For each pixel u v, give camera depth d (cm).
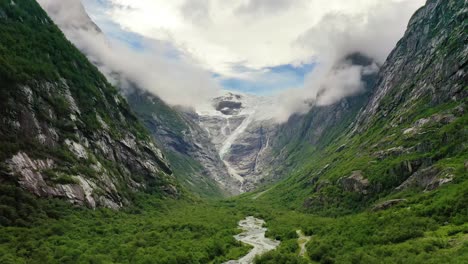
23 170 12800
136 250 11488
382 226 11788
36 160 13600
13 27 17675
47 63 17638
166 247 12344
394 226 11369
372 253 9900
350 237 11950
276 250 12625
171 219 17450
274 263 11400
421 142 18938
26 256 9438
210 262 12119
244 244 14362
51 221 12156
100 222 13750
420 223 10962
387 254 9581
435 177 15050
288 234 15200
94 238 11994
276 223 19312
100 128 19100
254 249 13762
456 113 19350
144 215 17850
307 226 16212
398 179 18362
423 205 12406
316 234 14388
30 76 15350
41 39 18775
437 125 19675
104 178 16838
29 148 13700
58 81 17388
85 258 9919
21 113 14088
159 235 13762
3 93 13725
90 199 14862
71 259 9725
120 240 12306
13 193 11938
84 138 17475
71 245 10731
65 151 15400
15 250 9544
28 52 16950
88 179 15562
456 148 16575
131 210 17712
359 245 11094
